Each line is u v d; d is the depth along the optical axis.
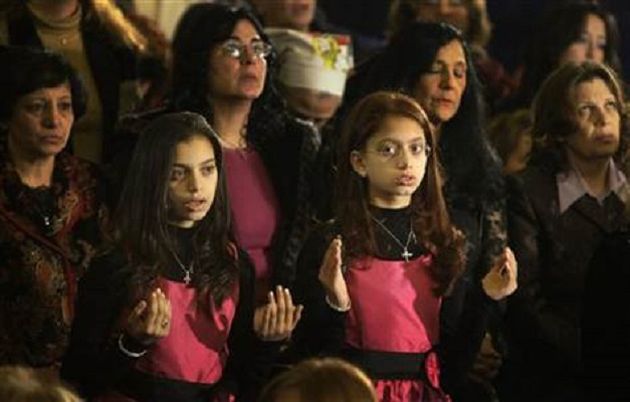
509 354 11.83
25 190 11.63
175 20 14.70
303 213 12.05
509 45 16.94
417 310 10.85
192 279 10.59
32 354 11.40
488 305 10.96
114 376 10.34
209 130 10.69
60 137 11.79
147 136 10.65
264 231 11.98
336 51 13.80
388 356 10.75
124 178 11.85
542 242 12.03
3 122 11.80
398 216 10.95
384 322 10.75
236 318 10.73
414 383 10.80
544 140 12.33
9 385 9.17
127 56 13.25
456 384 11.09
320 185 12.07
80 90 12.05
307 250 10.95
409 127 10.87
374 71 12.54
